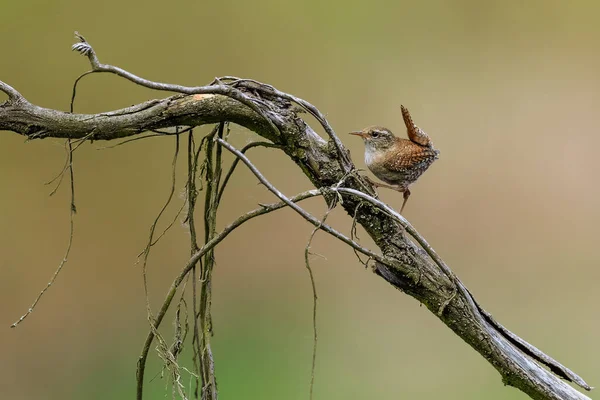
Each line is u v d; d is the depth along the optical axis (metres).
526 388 8.25
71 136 8.21
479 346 8.24
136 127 8.21
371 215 8.23
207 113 8.22
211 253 8.25
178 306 8.25
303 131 8.23
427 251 8.22
